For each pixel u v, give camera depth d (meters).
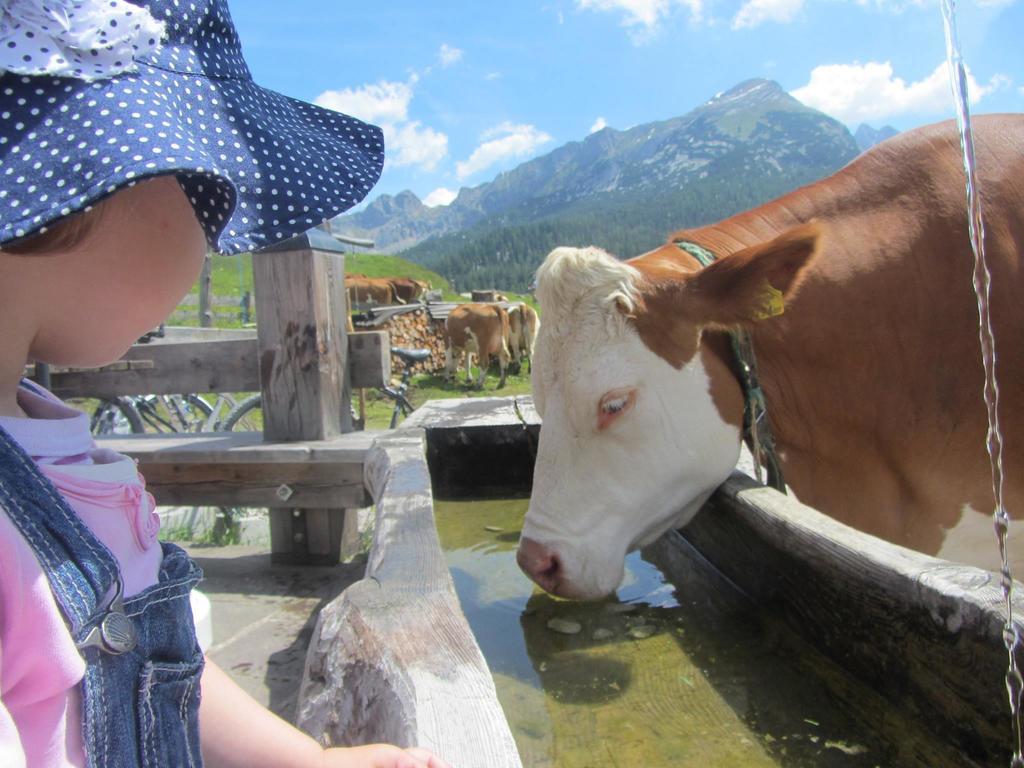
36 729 0.85
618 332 2.39
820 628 2.04
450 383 15.11
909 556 1.73
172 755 1.01
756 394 2.55
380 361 4.04
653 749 1.78
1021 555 2.63
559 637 2.40
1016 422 2.52
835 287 2.60
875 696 1.79
